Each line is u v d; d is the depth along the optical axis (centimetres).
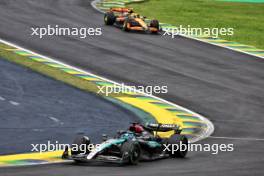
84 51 13600
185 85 11731
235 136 8775
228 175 5891
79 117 9175
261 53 14775
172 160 6788
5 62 12138
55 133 8175
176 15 18438
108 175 5628
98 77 11825
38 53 13175
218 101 10931
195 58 13762
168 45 14662
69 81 11312
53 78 11388
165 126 7031
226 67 13262
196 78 12250
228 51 14688
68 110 9500
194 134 8788
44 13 17025
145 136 6888
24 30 15000
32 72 11644
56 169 5962
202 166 6400
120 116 9469
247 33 16838
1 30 14788
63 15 16988
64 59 12900
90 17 17062
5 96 9906
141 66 12794
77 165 6300
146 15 18062
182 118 9744
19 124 8500
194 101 10819
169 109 10194
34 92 10350
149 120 9419
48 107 9550
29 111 9225
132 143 6334
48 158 6794
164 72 12500
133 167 6206
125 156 6256
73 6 18438
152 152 6869
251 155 7319
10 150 7156
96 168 6069
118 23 16062
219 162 6725
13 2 18138
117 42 14538
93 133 8319
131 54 13625
